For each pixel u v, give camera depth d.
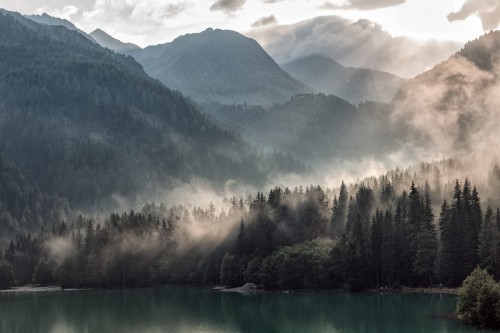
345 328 150.62
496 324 138.88
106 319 179.38
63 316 187.12
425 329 141.12
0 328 166.75
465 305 145.25
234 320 170.75
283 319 168.50
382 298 199.62
